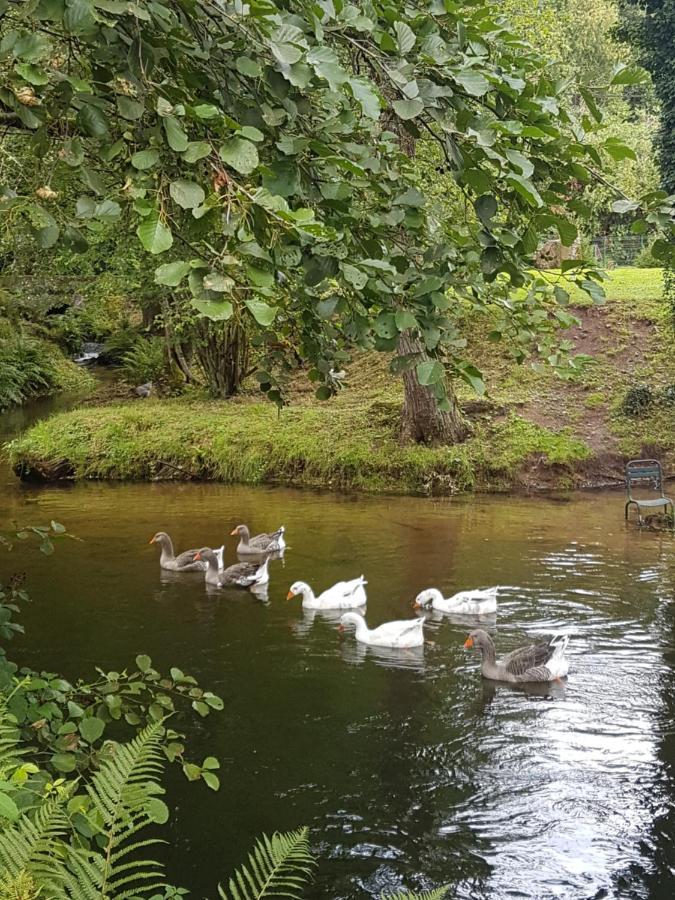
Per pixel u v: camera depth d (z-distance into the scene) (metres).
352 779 7.01
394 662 9.72
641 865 5.92
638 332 24.94
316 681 9.11
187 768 3.98
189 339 26.97
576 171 4.05
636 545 14.92
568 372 4.71
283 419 23.06
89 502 18.70
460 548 14.79
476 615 11.34
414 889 5.62
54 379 35.34
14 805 2.37
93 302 32.22
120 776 2.69
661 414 22.11
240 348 26.52
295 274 4.13
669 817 6.51
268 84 3.21
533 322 4.75
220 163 2.98
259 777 7.01
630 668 9.45
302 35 2.99
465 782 6.98
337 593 11.70
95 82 3.25
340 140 3.68
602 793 6.84
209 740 7.66
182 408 25.22
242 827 6.29
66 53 3.71
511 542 15.19
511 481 20.33
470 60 3.52
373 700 8.62
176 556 14.07
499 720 8.16
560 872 5.82
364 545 15.08
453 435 21.22
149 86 3.13
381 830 6.29
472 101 3.85
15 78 3.28
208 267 2.63
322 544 15.18
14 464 21.55
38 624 10.73
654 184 26.30
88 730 4.11
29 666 9.27
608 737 7.80
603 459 20.95
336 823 6.36
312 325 4.67
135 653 9.77
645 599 11.88
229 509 18.05
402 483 20.30
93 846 3.41
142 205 2.76
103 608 11.46
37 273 14.25
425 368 3.39
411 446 21.06
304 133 3.48
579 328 25.16
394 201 3.97
